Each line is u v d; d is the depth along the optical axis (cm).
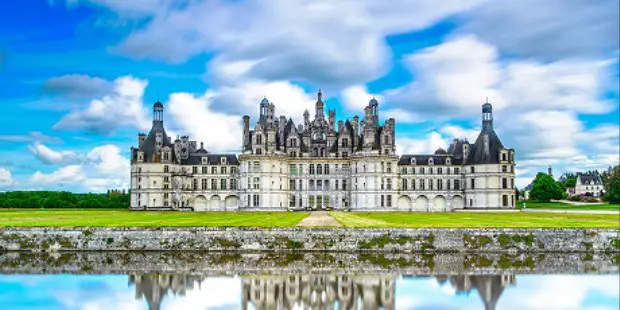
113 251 8038
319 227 8144
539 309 4641
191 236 8138
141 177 16338
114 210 15900
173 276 6053
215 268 6562
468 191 16588
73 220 9719
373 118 17450
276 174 16588
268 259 7281
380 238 8031
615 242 7938
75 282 5728
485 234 8019
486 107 16712
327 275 6100
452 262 6994
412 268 6538
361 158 16375
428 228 8081
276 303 4934
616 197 18025
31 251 8038
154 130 16738
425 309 4691
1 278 5950
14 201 18650
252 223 9031
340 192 17088
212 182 17038
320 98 18188
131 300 4984
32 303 4862
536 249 7906
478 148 16538
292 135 17288
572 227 8162
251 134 17138
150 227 8194
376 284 5628
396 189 16488
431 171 17050
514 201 16200
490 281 5731
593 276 5991
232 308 4762
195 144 18075
